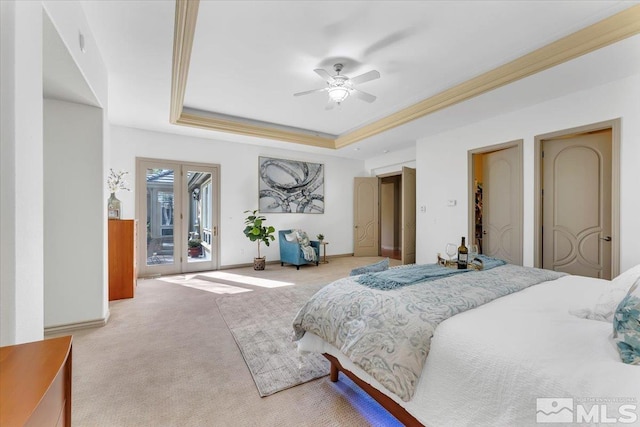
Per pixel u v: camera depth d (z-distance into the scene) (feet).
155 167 16.14
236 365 6.73
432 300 4.63
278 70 10.27
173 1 6.47
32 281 3.68
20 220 3.39
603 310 3.85
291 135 17.72
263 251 19.62
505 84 9.91
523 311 4.31
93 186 8.82
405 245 18.72
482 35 8.18
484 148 13.62
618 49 7.79
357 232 23.66
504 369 3.07
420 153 16.90
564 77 9.43
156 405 5.31
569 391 2.61
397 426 4.78
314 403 5.38
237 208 18.65
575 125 10.62
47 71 6.63
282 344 7.77
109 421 4.89
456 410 3.33
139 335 8.34
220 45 8.74
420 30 7.98
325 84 11.38
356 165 24.16
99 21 7.13
